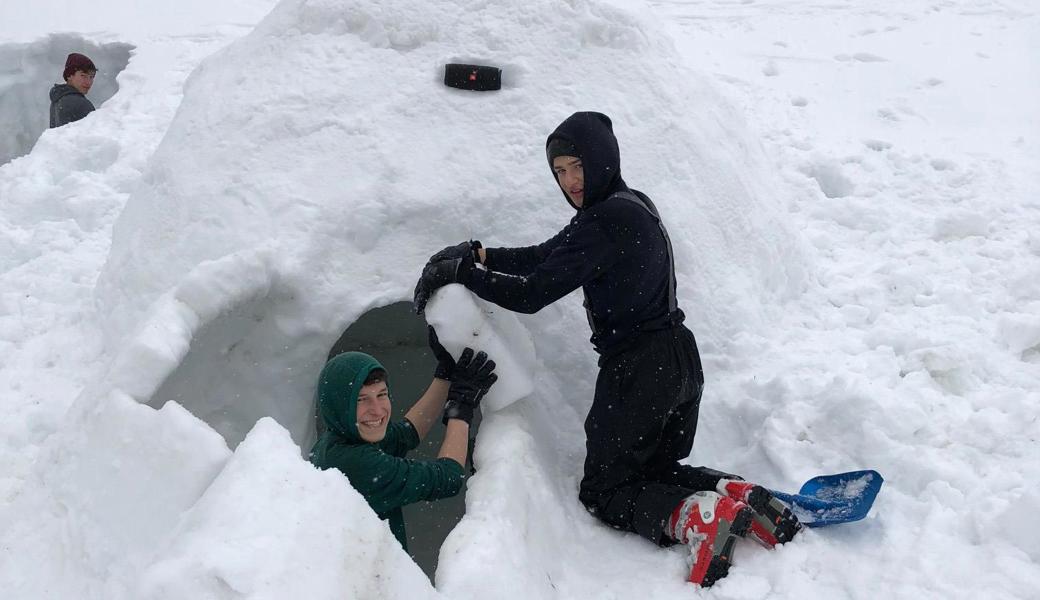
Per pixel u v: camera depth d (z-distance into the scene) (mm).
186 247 3129
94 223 5211
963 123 6238
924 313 3936
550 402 3059
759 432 3135
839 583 2486
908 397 3201
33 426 3355
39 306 4234
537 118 3268
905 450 2936
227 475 2020
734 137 3912
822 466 2994
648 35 3670
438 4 3445
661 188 3350
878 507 2787
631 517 2719
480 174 3141
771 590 2477
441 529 3748
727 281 3459
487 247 3105
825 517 2674
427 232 3090
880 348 3529
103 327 3609
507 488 2535
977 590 2396
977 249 4547
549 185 3176
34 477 2680
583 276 2623
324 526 1959
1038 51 7383
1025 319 3652
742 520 2516
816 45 7820
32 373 3662
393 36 3385
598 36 3537
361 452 2451
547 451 2967
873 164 5562
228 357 2969
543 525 2633
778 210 4012
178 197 3244
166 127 6379
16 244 4906
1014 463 2928
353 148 3154
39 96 8156
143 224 3396
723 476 2750
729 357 3365
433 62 3346
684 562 2623
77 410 2684
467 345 2807
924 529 2621
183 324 2707
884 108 6441
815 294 4047
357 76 3311
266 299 2951
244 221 3055
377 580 1981
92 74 7086
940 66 7168
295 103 3260
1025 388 3398
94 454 2439
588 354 3098
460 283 2775
